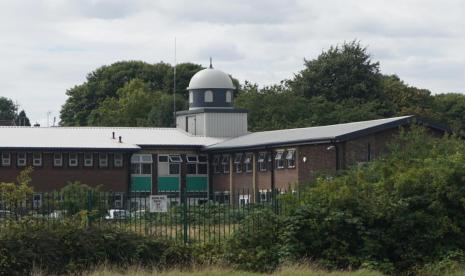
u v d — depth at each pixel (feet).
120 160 640.99
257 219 255.50
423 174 266.98
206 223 280.72
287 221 253.65
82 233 238.48
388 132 554.46
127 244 241.35
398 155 330.95
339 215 253.44
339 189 262.67
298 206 258.16
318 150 561.02
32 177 617.62
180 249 245.24
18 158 617.62
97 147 628.28
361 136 547.90
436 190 263.08
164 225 274.77
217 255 247.50
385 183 270.46
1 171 613.11
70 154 629.10
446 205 263.29
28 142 621.31
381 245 255.70
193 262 241.55
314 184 283.38
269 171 611.06
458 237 260.01
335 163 547.08
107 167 637.71
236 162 650.84
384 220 259.39
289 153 587.27
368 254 252.62
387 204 260.01
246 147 623.36
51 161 624.18
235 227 264.11
